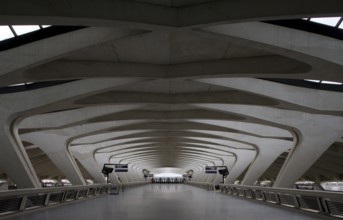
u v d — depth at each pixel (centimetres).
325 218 1276
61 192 1972
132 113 3023
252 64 1678
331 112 2233
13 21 1080
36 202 1617
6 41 1479
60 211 1534
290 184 3253
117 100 2352
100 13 1105
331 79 1617
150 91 2369
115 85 2000
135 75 1767
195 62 1767
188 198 2644
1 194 1226
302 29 1395
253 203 2098
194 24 1173
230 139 4191
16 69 1462
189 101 2394
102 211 1525
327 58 1385
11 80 1608
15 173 2547
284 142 4094
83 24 1135
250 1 1123
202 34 1261
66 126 2859
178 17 1192
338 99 2188
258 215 1370
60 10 1072
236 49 1595
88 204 1988
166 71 1806
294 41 1366
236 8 1134
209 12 1163
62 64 1706
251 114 2723
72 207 1762
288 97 2127
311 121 2908
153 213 1434
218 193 3709
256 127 3409
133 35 1292
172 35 1438
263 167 4253
